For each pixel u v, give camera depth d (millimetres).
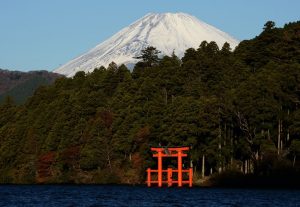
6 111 159500
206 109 116125
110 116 132500
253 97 112062
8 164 144625
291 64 119375
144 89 134750
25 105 159625
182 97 122438
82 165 128250
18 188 113938
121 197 87125
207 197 85375
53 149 136500
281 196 86625
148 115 127688
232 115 115062
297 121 108000
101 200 82562
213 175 115875
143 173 123625
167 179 116938
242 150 114625
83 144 131750
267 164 108938
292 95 114438
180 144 116250
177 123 116000
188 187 110625
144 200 81562
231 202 77750
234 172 113312
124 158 128250
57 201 81938
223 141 117438
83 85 152750
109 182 126125
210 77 142625
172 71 143250
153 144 122188
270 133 114500
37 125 142750
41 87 161750
